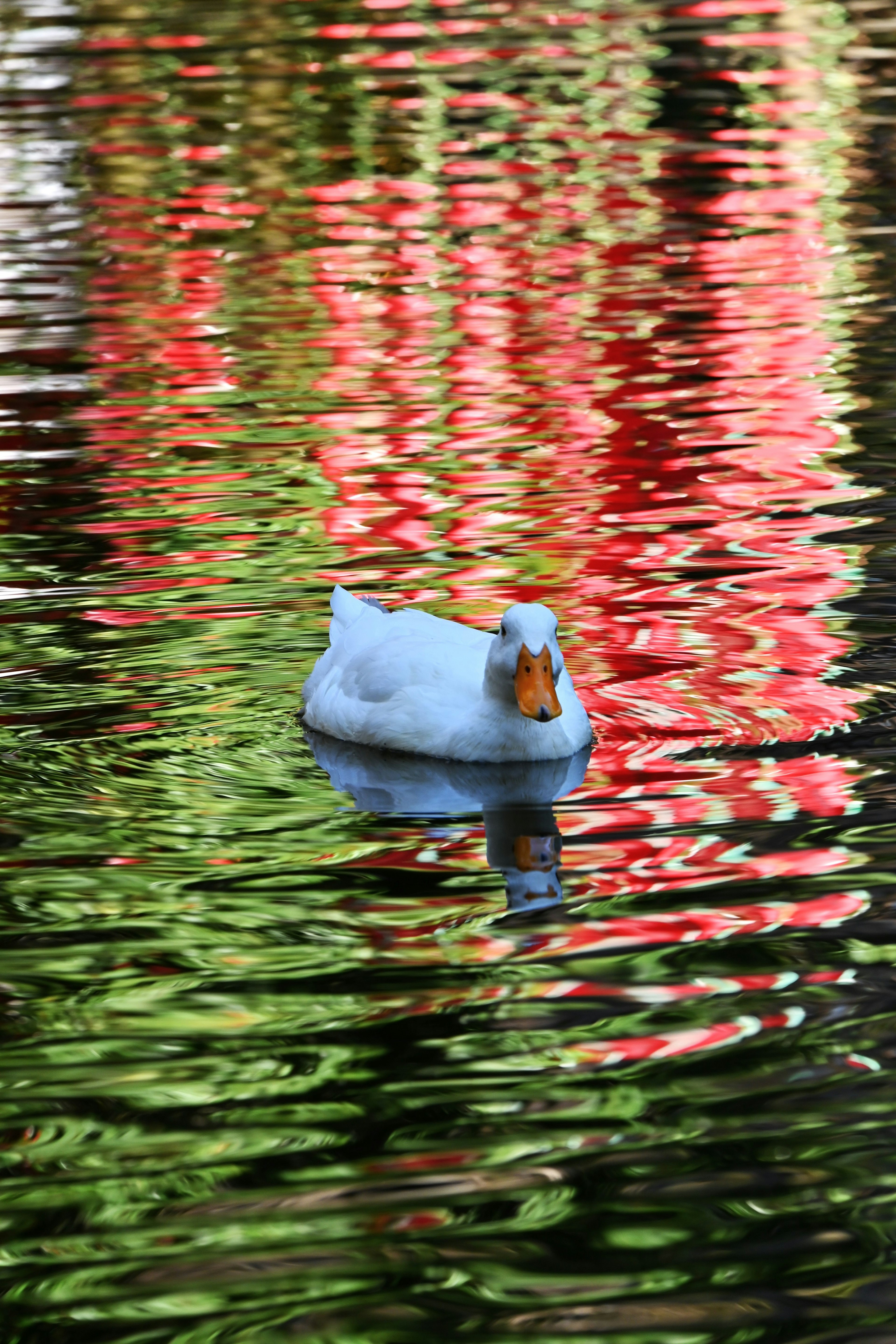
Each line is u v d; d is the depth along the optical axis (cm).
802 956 735
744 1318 520
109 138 2872
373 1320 523
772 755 959
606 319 1947
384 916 789
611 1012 694
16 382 1794
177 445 1595
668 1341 512
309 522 1397
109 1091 647
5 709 1057
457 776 966
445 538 1350
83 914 798
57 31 3728
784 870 819
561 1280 537
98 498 1462
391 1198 577
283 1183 586
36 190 2594
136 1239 560
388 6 3925
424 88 3170
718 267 2138
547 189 2530
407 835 884
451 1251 551
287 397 1728
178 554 1329
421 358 1838
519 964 738
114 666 1123
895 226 2284
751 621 1164
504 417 1648
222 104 3067
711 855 838
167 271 2197
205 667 1126
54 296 2103
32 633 1177
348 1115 626
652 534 1343
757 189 2497
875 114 2909
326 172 2656
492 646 980
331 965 743
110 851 868
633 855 844
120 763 983
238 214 2455
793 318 1919
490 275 2138
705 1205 570
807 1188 577
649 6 3903
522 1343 511
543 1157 598
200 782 959
